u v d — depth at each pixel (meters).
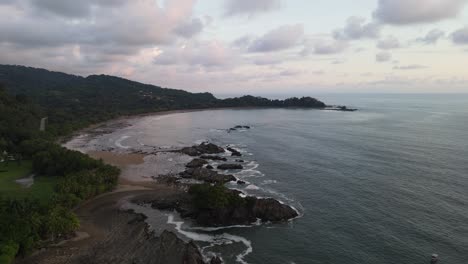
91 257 66.44
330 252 71.75
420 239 75.69
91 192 98.38
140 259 65.62
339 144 179.75
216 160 151.38
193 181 120.06
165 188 111.69
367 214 89.00
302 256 70.50
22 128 166.50
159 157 160.00
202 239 77.25
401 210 90.75
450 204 93.81
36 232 68.56
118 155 163.50
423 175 120.00
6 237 62.62
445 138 194.25
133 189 109.81
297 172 128.25
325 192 105.81
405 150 161.25
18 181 108.56
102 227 80.44
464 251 70.56
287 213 88.19
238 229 82.31
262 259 69.25
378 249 72.38
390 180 115.12
